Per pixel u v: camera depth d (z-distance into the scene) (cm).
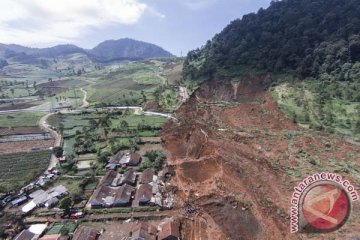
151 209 8100
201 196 8144
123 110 18900
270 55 18012
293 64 16588
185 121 13900
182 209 7981
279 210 6669
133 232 7000
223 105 15188
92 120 16338
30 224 7775
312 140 9944
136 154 11556
